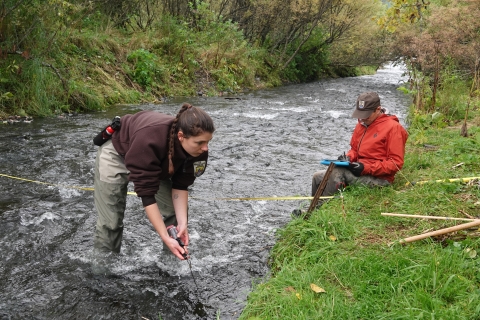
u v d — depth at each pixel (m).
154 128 2.71
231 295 3.14
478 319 2.43
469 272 2.89
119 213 3.30
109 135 3.11
